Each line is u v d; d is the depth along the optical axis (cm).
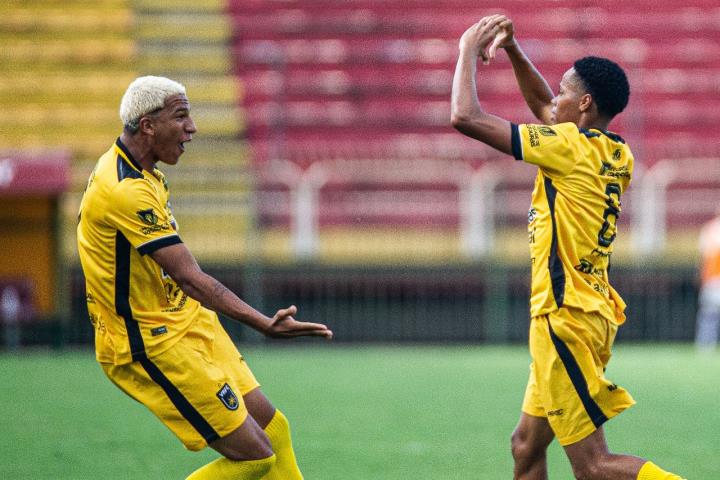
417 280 5634
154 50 7175
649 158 6519
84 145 6500
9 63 6944
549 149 1750
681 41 7412
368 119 6875
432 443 2856
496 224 5719
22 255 5328
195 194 5925
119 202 1681
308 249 5756
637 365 4791
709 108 6981
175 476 2441
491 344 5675
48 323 5338
